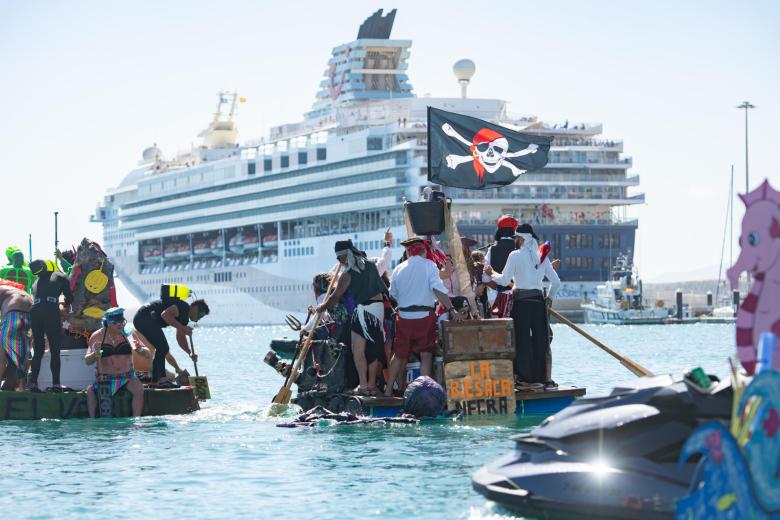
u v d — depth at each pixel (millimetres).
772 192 5672
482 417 12906
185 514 7520
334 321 13680
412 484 8461
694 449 5797
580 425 6875
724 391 6488
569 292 104812
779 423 5574
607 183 102562
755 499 5477
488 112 110938
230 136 152125
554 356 36281
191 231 129250
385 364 13492
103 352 14148
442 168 14766
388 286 14516
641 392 6957
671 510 5977
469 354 12930
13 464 9961
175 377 15906
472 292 13539
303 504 7766
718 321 108688
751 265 5766
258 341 66188
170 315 15500
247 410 14875
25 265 15977
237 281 124625
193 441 11516
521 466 7004
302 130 120312
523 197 100688
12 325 14367
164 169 147125
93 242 15211
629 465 6488
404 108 110250
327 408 13766
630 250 105750
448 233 13586
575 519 6418
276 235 119062
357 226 105375
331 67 124812
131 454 10570
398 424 12484
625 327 98375
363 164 100438
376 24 122125
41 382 14578
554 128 104188
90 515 7539
